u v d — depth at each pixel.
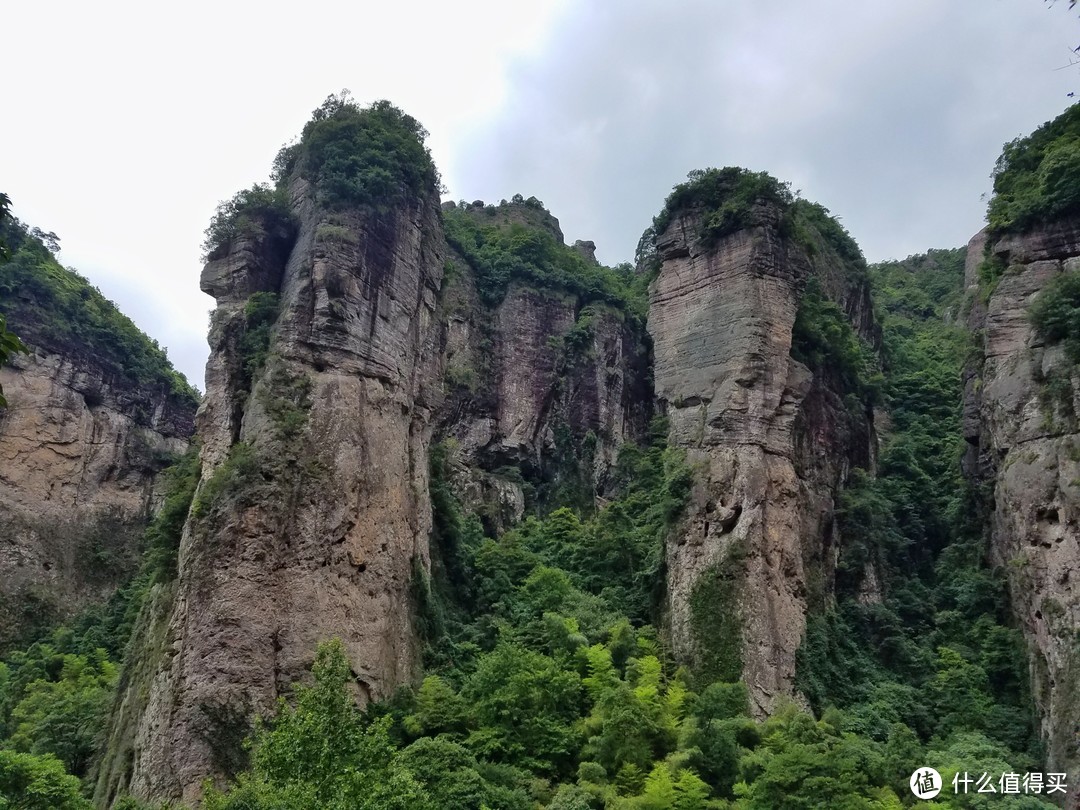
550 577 45.62
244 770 29.42
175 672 32.75
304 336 39.75
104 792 33.38
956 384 61.91
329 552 36.16
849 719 37.91
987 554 46.84
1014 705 38.91
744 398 47.28
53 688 47.03
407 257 45.47
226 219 44.44
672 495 46.97
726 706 36.56
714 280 51.62
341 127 45.91
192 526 35.78
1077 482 38.69
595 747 32.44
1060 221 48.47
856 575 46.62
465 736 33.00
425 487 44.62
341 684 22.80
